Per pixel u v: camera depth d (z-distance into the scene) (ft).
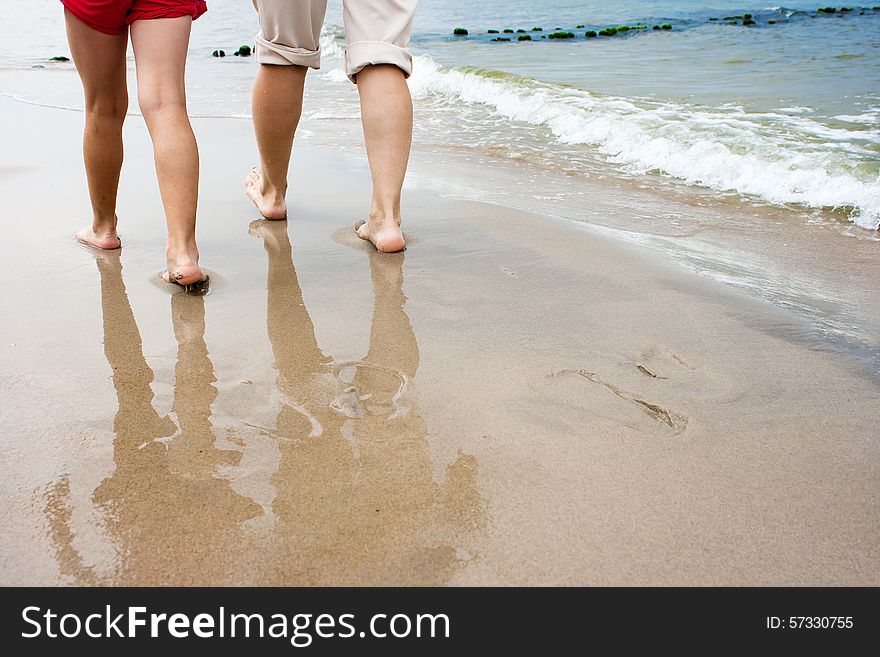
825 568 3.94
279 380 5.70
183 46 7.47
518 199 11.41
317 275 7.86
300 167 12.98
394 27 8.23
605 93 20.30
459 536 4.13
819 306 7.49
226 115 18.39
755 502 4.40
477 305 7.09
